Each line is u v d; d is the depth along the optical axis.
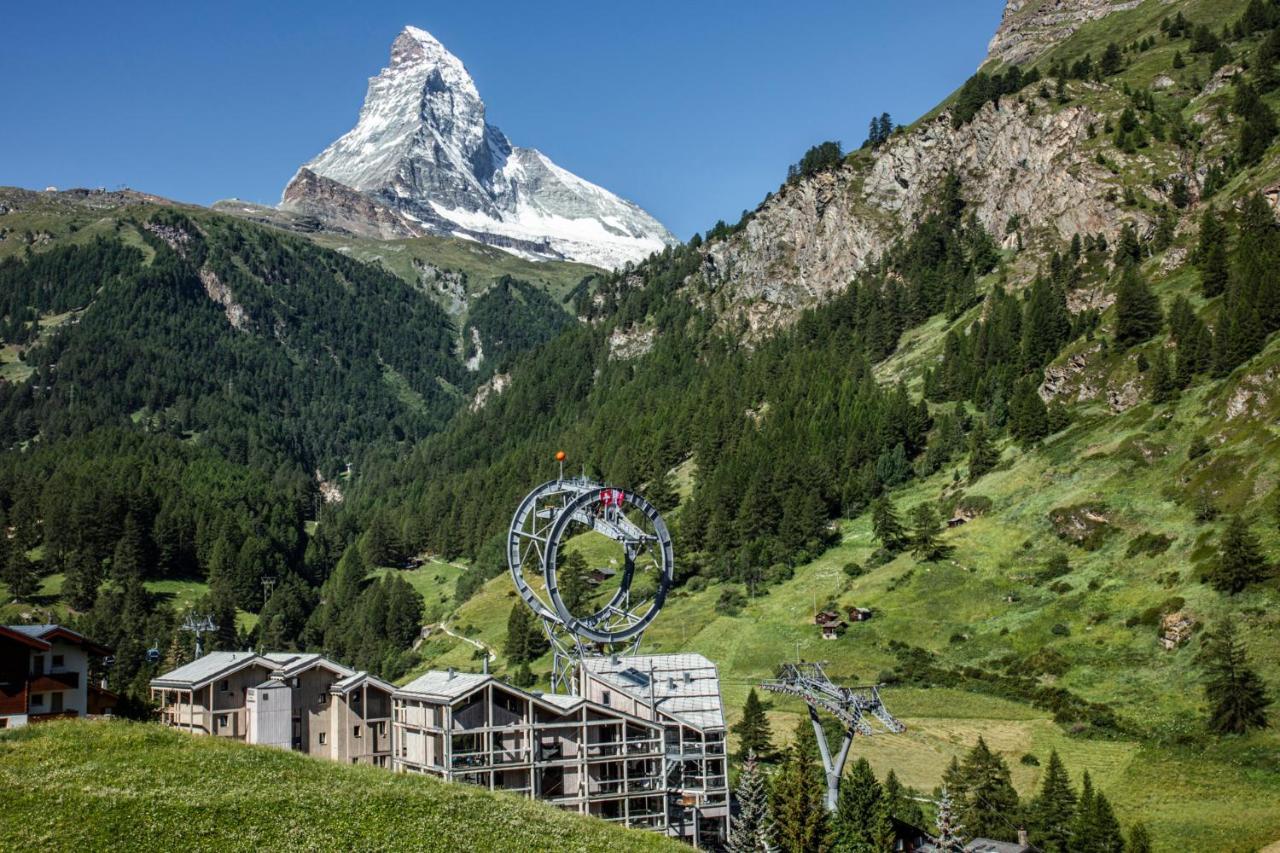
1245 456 168.62
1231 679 124.62
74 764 64.50
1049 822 106.50
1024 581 178.62
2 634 80.88
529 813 71.31
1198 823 107.31
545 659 199.75
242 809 61.62
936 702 151.88
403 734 96.62
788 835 93.62
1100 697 141.12
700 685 105.06
